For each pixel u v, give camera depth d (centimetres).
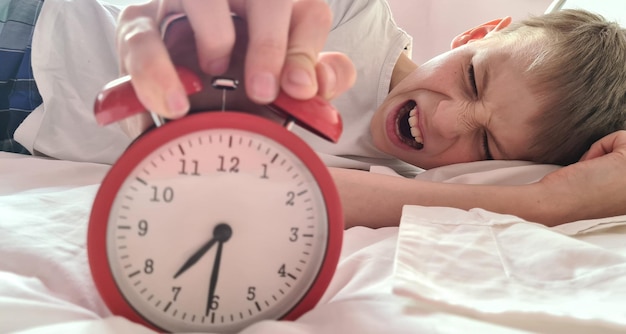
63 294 40
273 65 35
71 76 92
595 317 35
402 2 166
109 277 34
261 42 36
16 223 47
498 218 54
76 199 57
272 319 37
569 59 82
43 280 41
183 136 34
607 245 55
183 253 35
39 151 88
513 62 82
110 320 33
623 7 117
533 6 157
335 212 37
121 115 33
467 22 163
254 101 35
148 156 33
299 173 36
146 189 34
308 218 37
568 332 36
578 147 84
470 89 86
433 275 42
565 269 44
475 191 68
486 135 86
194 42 39
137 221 34
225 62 37
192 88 33
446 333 32
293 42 38
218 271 36
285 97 35
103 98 33
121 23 42
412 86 92
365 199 66
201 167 35
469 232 50
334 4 110
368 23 107
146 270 35
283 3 38
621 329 35
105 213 33
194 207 35
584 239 58
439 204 66
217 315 36
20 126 88
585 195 69
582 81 81
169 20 40
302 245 37
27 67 96
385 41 107
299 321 37
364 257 48
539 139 82
